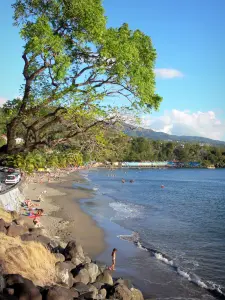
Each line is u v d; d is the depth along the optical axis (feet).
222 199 246.06
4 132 42.16
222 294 76.33
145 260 98.48
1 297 38.93
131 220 155.43
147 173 559.38
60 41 31.96
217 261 98.02
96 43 33.32
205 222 154.92
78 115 33.22
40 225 121.80
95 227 136.46
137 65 33.88
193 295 76.02
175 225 146.92
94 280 67.77
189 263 96.22
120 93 34.35
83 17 32.76
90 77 34.04
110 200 222.89
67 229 130.41
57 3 33.37
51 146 34.22
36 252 60.13
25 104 34.88
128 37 35.50
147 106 35.94
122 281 68.95
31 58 33.71
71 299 46.70
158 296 74.90
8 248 57.67
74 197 224.74
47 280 54.44
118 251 106.32
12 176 163.12
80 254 73.41
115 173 527.40
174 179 447.83
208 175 538.06
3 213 95.45
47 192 235.81
